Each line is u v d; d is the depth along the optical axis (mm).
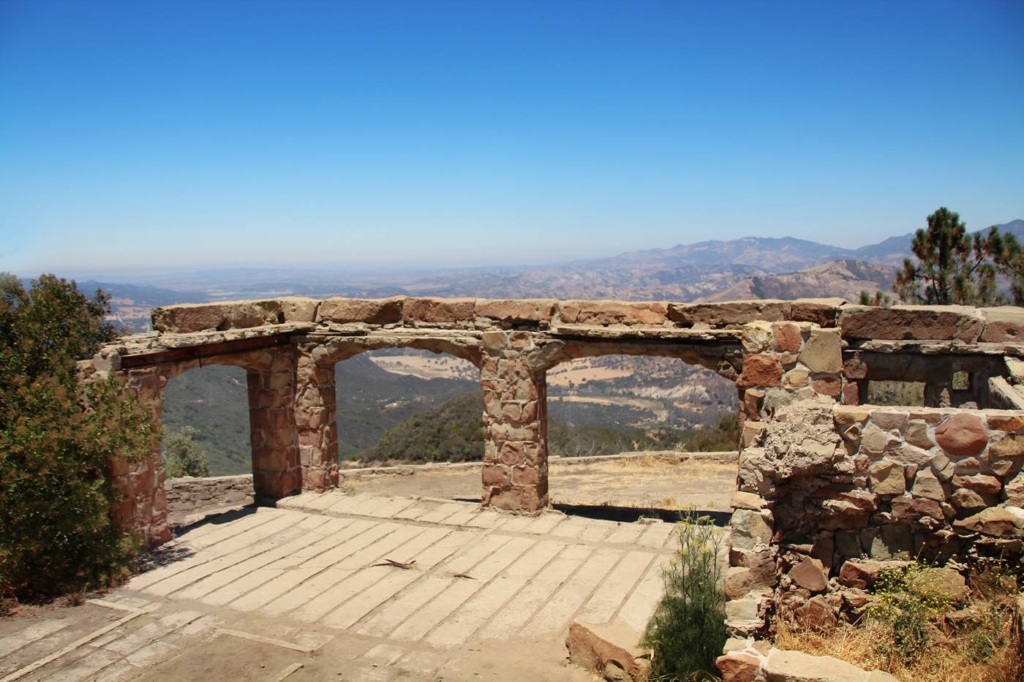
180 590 10641
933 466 6730
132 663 8531
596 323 13008
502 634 9031
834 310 12195
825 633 6977
